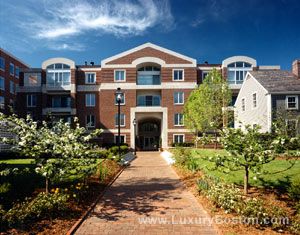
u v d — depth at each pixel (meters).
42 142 7.91
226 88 26.95
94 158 9.69
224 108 26.77
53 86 36.22
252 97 26.64
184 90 36.16
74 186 9.08
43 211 6.70
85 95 37.28
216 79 27.20
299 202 6.86
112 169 14.70
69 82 36.59
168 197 9.30
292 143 8.02
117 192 10.08
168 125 35.88
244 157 8.30
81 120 36.81
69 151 7.96
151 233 6.13
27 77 37.41
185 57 36.59
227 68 36.59
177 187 10.91
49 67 36.62
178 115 36.03
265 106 23.75
